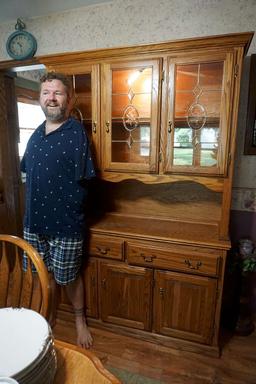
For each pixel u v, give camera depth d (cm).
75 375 63
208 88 140
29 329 63
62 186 147
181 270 153
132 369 150
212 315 153
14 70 225
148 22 172
